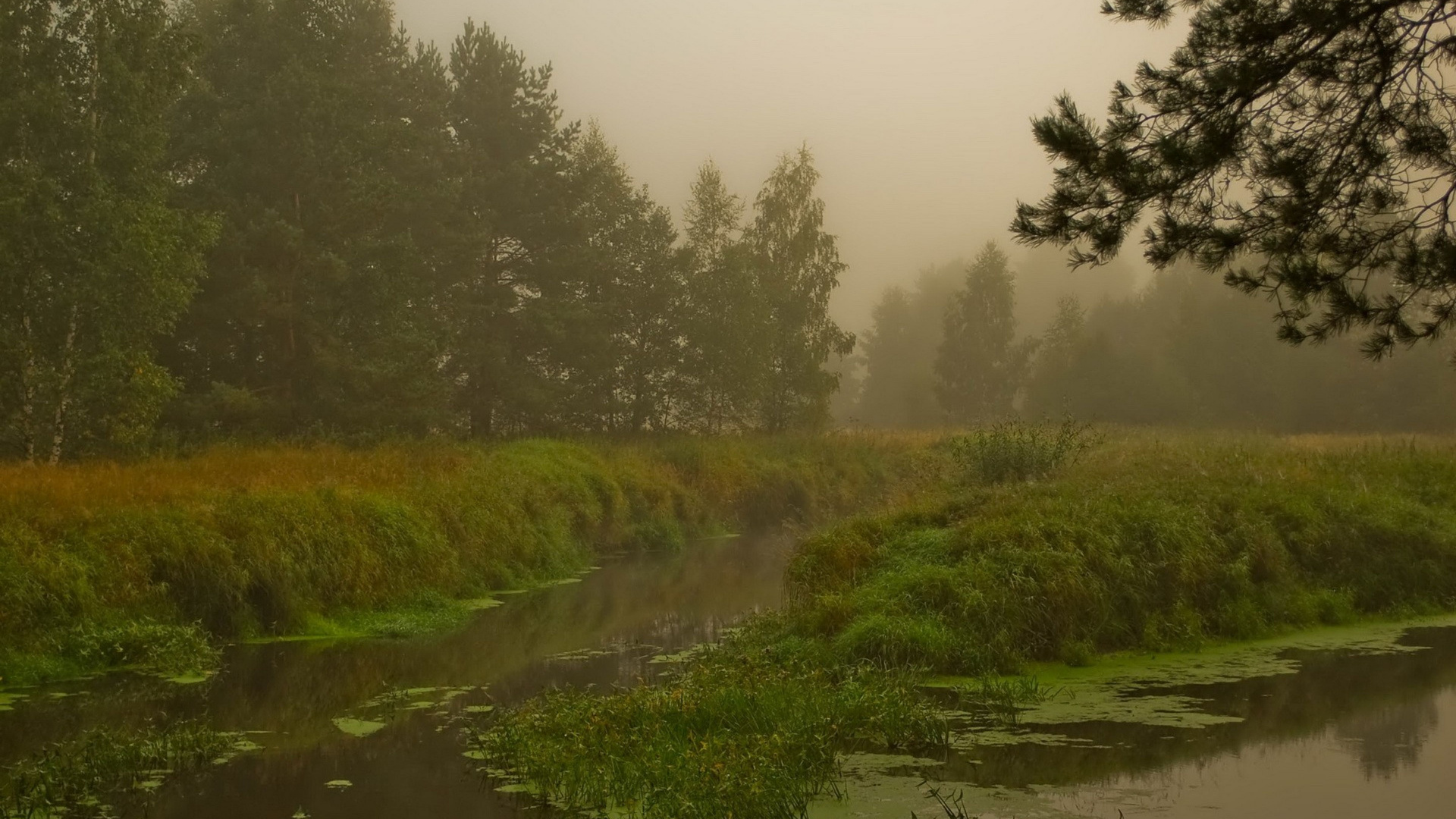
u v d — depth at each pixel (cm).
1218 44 723
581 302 3612
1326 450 2494
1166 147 702
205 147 2691
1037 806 746
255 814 772
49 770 836
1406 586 1552
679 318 3991
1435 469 2056
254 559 1462
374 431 2606
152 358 2416
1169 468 1888
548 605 1756
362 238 2767
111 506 1396
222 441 2364
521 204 3591
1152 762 855
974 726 959
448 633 1511
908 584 1234
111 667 1234
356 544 1595
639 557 2408
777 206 4519
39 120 2130
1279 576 1463
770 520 3119
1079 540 1329
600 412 3869
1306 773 821
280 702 1111
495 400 3572
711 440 3503
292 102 2672
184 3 3372
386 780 852
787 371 4362
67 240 2130
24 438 2106
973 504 1528
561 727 922
